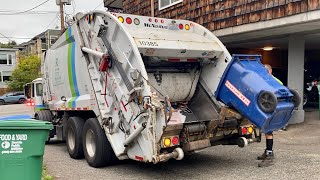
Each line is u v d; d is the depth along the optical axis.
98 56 7.05
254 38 11.98
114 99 6.73
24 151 4.57
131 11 17.12
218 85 6.89
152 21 7.25
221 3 11.08
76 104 8.11
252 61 6.91
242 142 6.93
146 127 5.91
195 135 6.39
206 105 7.24
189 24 7.80
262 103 6.09
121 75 6.55
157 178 6.38
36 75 45.72
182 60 7.12
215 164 7.26
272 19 9.39
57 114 9.87
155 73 7.12
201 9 11.93
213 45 7.28
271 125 6.18
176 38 7.06
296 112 11.09
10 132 4.51
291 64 11.24
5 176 4.52
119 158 6.61
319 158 7.46
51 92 9.98
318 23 8.83
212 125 6.57
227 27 10.88
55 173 6.89
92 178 6.50
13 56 54.22
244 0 10.23
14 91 46.62
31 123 4.59
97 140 7.12
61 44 8.98
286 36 11.43
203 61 7.34
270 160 6.94
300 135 9.52
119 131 6.69
